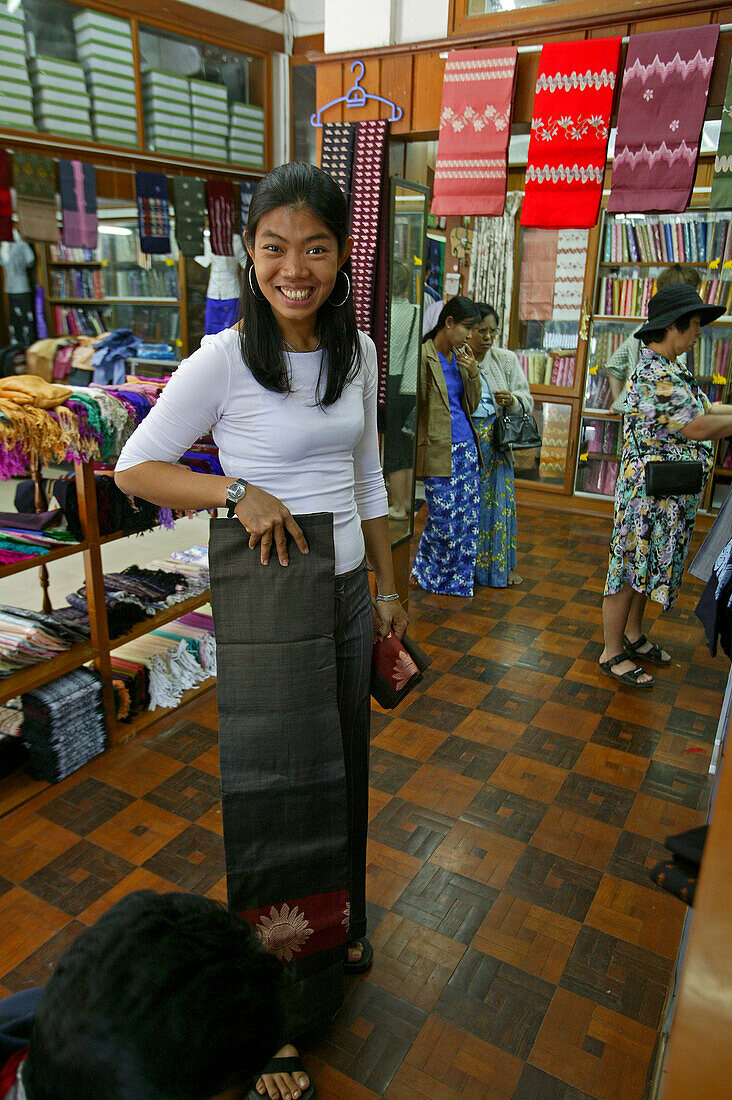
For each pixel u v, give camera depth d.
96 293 6.07
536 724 2.85
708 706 3.02
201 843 2.16
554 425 5.66
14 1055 0.67
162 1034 0.54
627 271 5.37
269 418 1.27
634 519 2.95
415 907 1.96
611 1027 1.64
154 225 4.62
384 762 2.58
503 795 2.43
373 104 3.22
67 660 2.41
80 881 2.01
